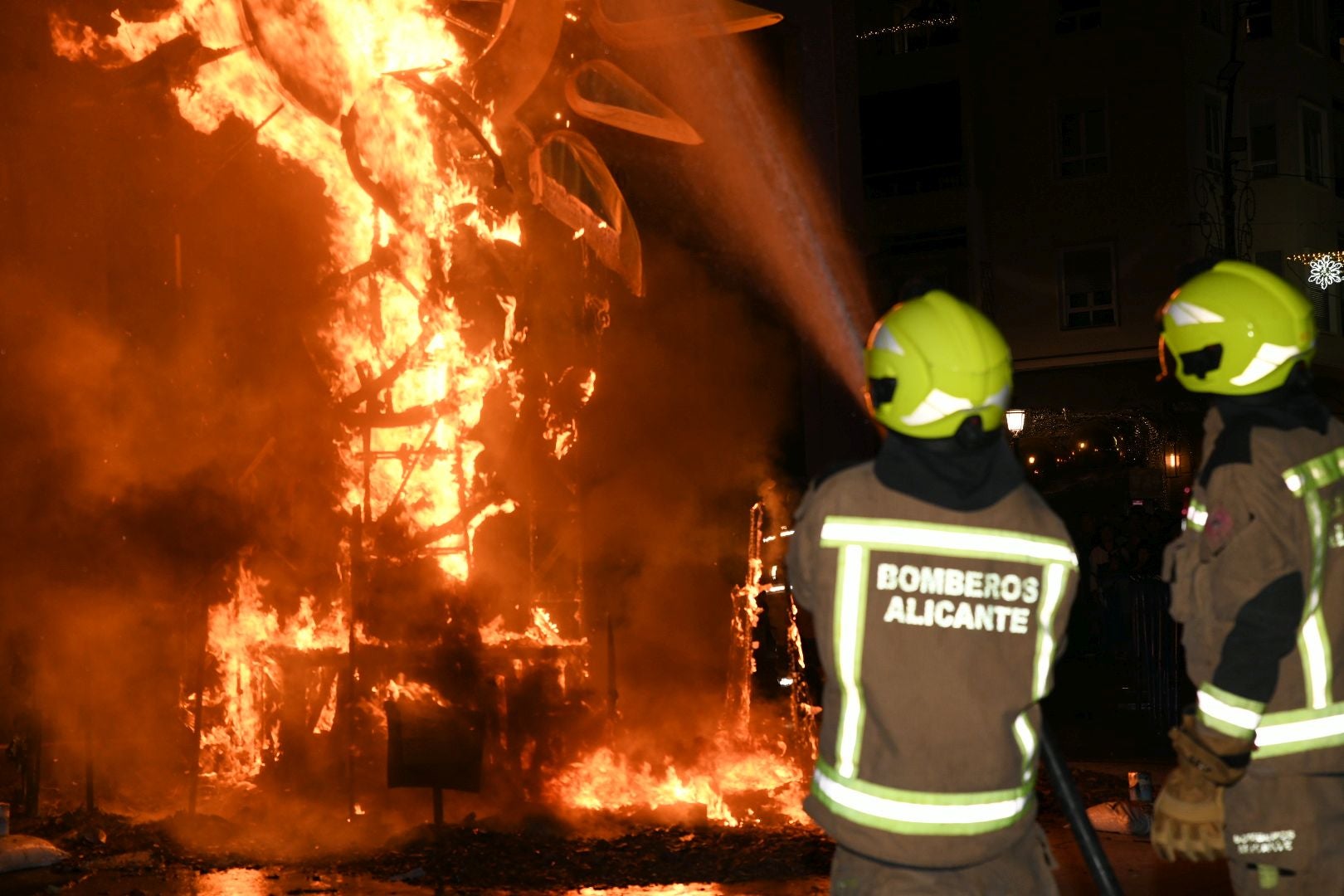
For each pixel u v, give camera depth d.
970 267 30.61
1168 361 3.22
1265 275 3.10
